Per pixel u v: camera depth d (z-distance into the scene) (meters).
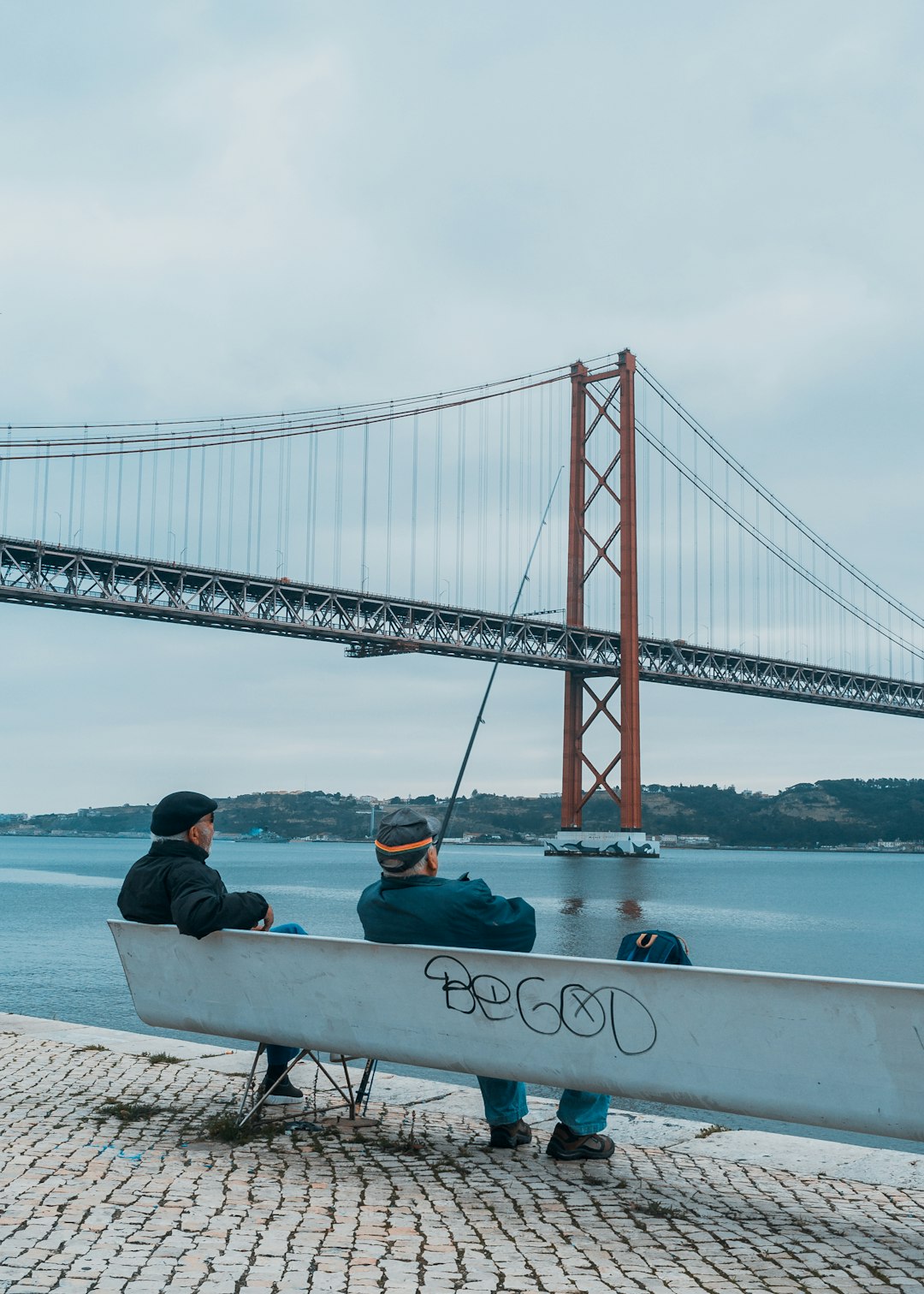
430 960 3.50
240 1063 5.31
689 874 82.06
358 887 60.25
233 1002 3.99
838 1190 3.45
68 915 36.81
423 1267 2.67
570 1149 3.72
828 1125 2.86
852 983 2.79
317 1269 2.63
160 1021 4.24
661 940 3.70
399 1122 4.22
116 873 81.88
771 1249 2.89
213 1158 3.61
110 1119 4.14
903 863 136.38
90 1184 3.25
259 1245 2.78
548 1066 3.30
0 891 54.88
